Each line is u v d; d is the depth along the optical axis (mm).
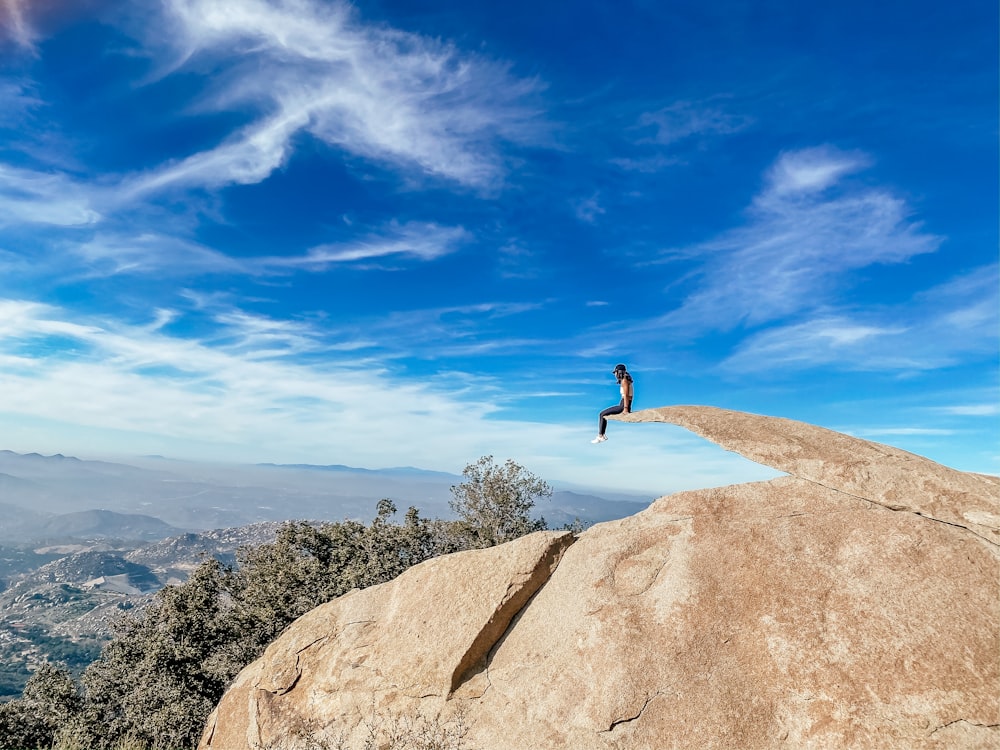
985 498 8203
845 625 8500
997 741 6949
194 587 28188
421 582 13141
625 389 13445
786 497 10609
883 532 9219
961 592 8188
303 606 27484
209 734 13648
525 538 12859
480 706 10461
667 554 10695
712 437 10562
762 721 8188
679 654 9164
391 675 11727
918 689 7598
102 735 23859
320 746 11219
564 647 10281
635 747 8531
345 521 33812
